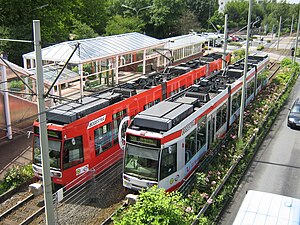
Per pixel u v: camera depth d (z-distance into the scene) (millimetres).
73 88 37438
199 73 31281
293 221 10664
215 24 94875
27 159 20609
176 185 16047
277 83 37656
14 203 16219
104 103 18859
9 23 39750
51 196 12047
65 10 41969
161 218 10211
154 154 15117
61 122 16656
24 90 25562
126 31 61125
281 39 94000
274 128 26109
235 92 24578
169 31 78688
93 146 17672
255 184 17734
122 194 16875
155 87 23125
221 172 17500
